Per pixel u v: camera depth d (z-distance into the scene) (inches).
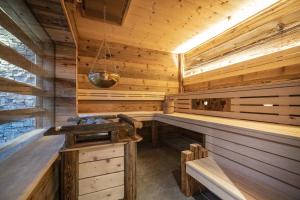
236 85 100.7
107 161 51.8
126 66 130.9
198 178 53.0
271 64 80.4
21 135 67.0
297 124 52.2
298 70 70.7
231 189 41.3
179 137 150.0
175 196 61.4
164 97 142.1
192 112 106.9
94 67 119.2
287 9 74.0
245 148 50.1
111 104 125.3
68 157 46.4
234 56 101.4
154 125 126.8
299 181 36.8
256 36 87.9
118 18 89.2
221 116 84.0
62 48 89.2
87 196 49.4
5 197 25.0
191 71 141.2
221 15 88.0
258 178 46.0
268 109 61.4
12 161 39.4
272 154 42.5
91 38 118.6
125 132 57.7
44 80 85.2
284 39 75.4
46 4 53.6
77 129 47.7
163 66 146.4
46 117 85.0
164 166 89.6
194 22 95.9
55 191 48.1
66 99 89.7
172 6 79.7
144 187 67.6
